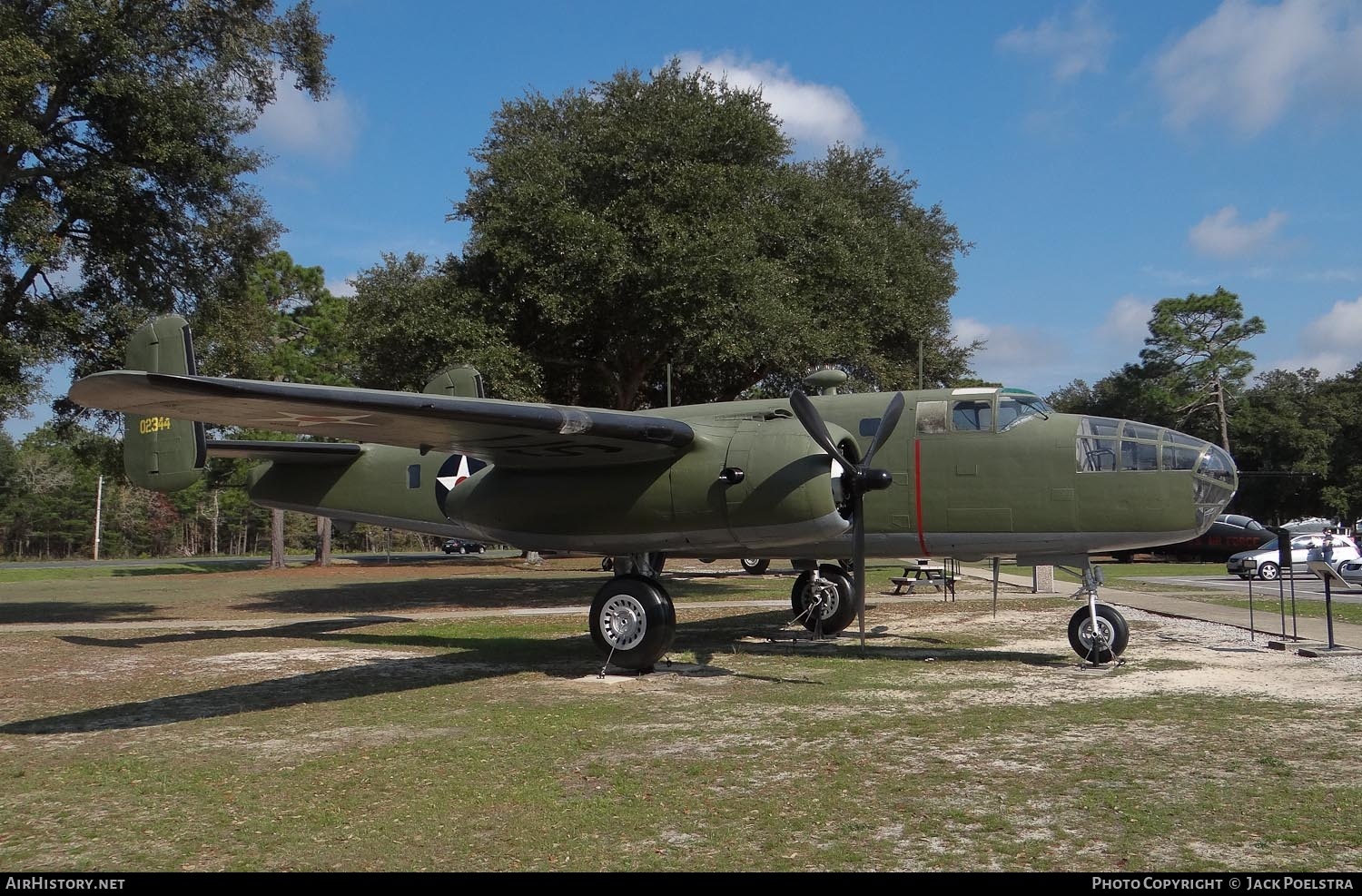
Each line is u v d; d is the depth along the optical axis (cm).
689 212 2131
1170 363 5591
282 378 3969
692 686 982
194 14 1795
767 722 800
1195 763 645
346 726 807
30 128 1530
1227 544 3606
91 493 7912
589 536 1089
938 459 1165
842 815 546
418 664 1161
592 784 619
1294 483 5066
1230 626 1416
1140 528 1073
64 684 1035
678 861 478
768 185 2342
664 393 2698
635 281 2070
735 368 2405
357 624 1650
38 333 1698
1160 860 469
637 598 1059
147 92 1705
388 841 516
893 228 2700
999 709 838
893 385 2425
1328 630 1158
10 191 1672
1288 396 5466
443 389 1567
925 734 743
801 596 1392
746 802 575
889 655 1191
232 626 1633
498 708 875
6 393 1597
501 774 646
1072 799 570
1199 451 1073
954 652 1203
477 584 2741
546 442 975
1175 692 909
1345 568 2516
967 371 2873
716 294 2042
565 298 2083
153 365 1245
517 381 2100
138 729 808
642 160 2198
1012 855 479
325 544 4091
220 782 639
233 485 4034
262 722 830
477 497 1155
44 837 532
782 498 991
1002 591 2119
